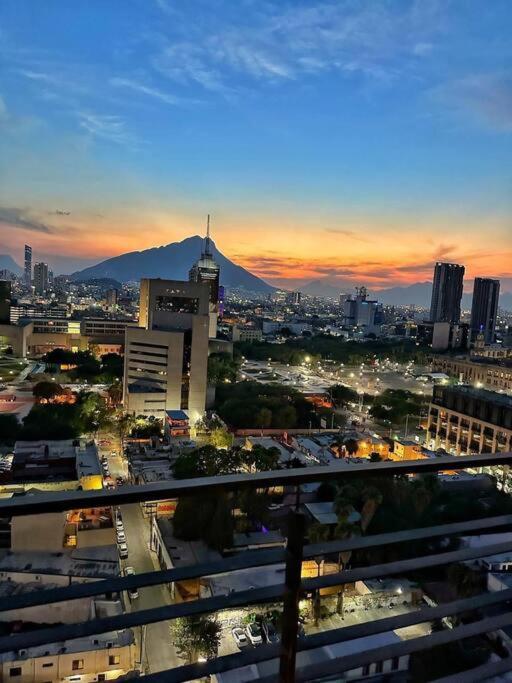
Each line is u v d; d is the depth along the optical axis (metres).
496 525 3.35
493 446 46.78
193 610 2.59
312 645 2.80
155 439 51.84
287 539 2.73
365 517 27.64
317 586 2.77
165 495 2.45
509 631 16.78
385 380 104.81
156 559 29.02
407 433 62.56
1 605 2.27
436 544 27.53
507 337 177.88
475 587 21.55
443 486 37.50
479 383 94.25
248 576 22.80
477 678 3.13
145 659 19.72
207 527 27.80
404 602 24.11
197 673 2.55
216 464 36.59
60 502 2.28
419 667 15.55
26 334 111.38
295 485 2.74
